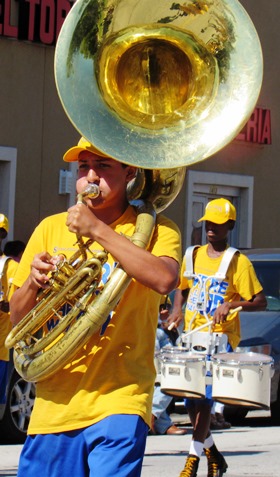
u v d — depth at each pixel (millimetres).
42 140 17078
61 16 17078
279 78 21422
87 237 4484
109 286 4332
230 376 7566
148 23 4602
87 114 4422
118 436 4277
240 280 8312
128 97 4582
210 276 8383
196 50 4625
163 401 11180
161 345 11102
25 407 10250
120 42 4562
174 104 4621
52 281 4434
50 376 4434
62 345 4336
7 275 9117
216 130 4516
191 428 12008
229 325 8305
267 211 21188
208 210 8438
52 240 4668
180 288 8844
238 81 4578
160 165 4406
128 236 4543
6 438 10164
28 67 16859
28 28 16688
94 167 4559
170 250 4508
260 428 12016
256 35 4566
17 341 4555
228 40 4598
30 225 16922
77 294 4434
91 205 4578
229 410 12664
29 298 4531
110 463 4250
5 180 16625
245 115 4500
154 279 4324
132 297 4461
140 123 4512
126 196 4672
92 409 4344
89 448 4348
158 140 4473
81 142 4578
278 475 8477
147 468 8734
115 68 4574
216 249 8461
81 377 4402
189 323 8414
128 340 4441
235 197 20844
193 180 19609
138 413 4328
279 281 13125
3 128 16562
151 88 4605
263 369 7570
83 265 4395
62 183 17297
